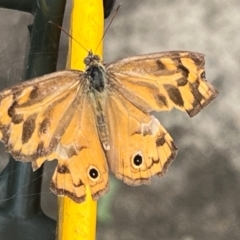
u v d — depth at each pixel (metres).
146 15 0.47
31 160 0.29
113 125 0.30
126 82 0.30
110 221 0.42
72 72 0.30
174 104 0.30
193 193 0.43
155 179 0.43
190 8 0.48
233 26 0.48
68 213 0.29
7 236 0.32
